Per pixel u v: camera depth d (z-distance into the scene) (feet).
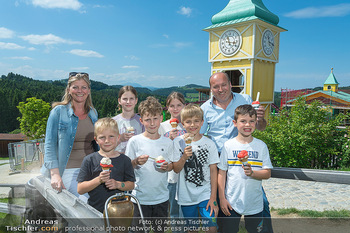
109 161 8.46
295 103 37.70
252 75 67.41
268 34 71.46
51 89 573.74
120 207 7.63
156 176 10.70
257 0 74.69
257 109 12.76
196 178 10.71
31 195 10.41
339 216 14.80
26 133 172.24
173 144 11.35
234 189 10.52
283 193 23.22
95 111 12.98
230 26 69.92
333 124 34.91
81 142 12.37
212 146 10.98
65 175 11.79
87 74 12.20
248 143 10.66
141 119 10.96
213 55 75.10
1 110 344.08
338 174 13.06
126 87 13.97
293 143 34.24
